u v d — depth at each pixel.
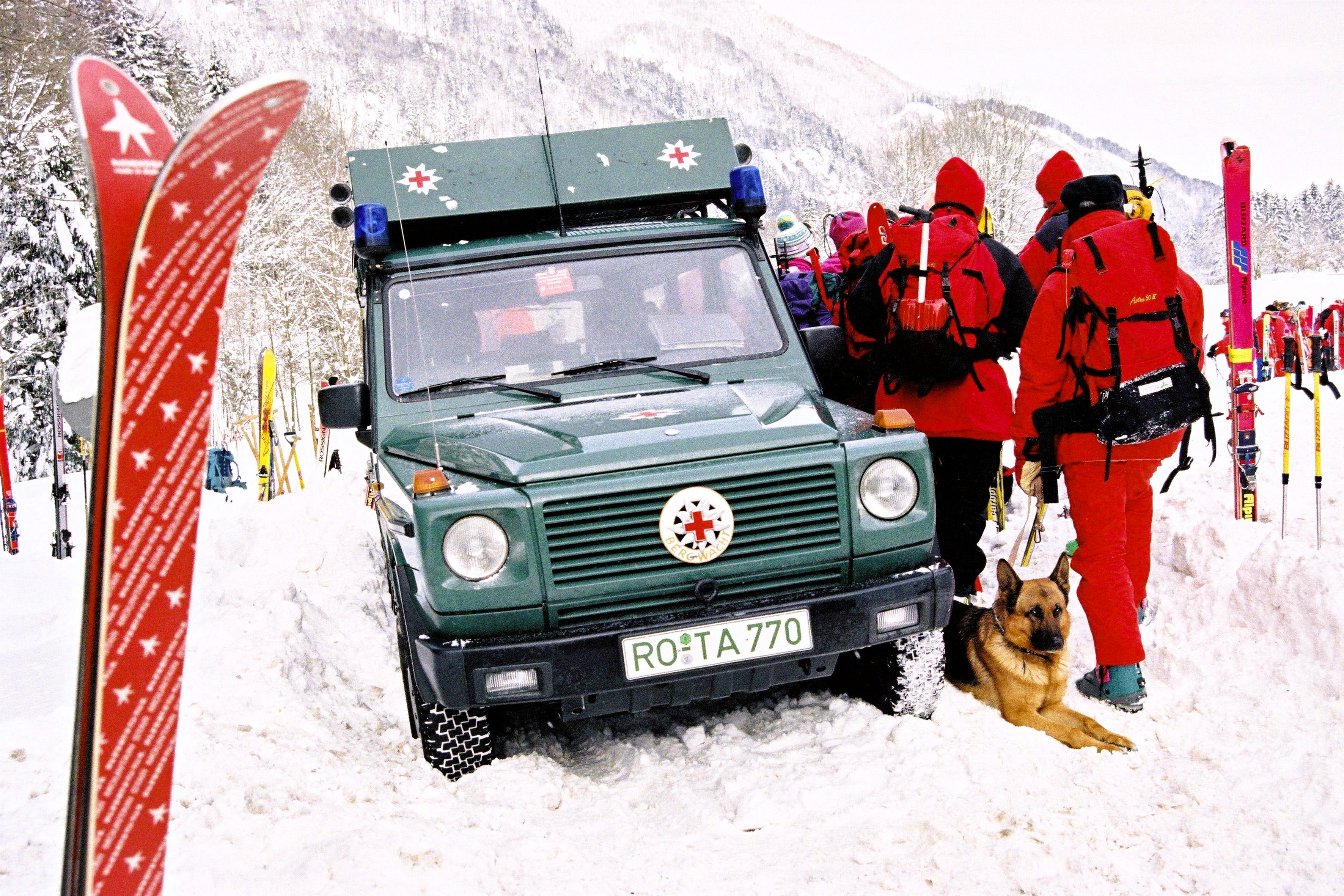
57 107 31.23
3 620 5.92
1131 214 4.33
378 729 4.50
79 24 30.97
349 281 45.06
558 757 4.31
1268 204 128.25
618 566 3.64
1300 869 3.08
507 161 5.32
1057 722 4.21
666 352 4.74
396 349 4.74
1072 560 4.51
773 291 5.05
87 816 2.07
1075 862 3.19
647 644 3.61
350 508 6.47
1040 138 59.19
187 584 2.11
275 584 5.39
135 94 2.03
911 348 4.63
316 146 50.06
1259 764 3.74
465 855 3.29
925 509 3.89
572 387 4.55
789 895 3.13
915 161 57.28
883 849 3.34
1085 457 4.38
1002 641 4.28
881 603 3.79
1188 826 3.38
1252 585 4.75
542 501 3.58
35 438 31.28
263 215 42.09
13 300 31.19
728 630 3.66
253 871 3.15
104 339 2.00
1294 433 8.48
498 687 3.56
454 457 3.96
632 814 3.74
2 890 3.00
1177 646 4.76
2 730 4.02
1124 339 4.22
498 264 4.94
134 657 2.08
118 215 1.99
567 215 5.52
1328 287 57.47
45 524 16.30
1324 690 4.12
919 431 4.59
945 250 4.71
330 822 3.45
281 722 4.07
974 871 3.17
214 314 2.05
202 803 3.47
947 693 4.53
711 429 3.87
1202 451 8.00
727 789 3.78
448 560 3.54
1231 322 5.90
